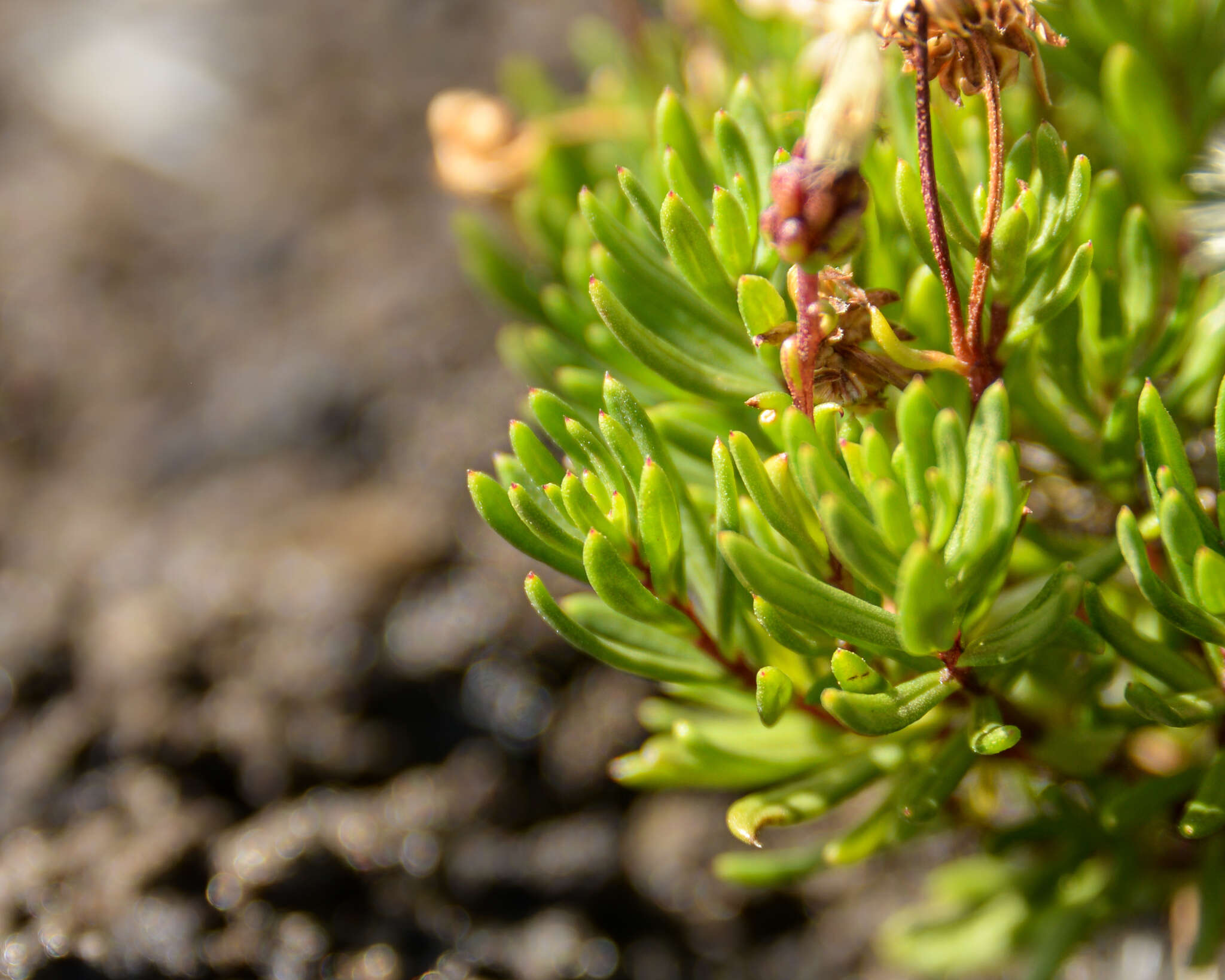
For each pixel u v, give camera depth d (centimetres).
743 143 23
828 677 23
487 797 32
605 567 22
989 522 22
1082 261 22
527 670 33
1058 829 25
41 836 30
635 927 32
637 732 32
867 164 24
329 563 34
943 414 22
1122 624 23
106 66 50
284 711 32
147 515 37
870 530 21
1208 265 25
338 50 49
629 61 34
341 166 45
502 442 36
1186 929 27
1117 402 24
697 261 23
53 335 42
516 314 34
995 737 22
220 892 29
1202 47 27
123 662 32
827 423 22
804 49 27
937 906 29
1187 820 23
